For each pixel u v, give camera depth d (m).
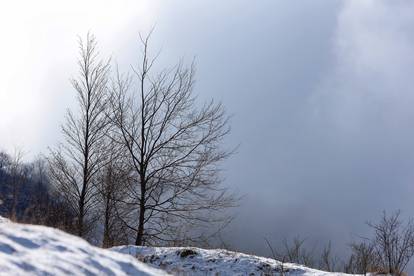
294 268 13.38
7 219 10.64
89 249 7.61
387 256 13.71
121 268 7.39
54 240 7.42
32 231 7.55
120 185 22.88
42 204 14.96
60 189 22.55
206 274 12.62
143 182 22.42
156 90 23.28
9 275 5.60
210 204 22.72
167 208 22.78
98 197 23.36
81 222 19.36
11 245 6.57
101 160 23.47
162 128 23.02
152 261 13.90
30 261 6.27
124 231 22.66
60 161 23.17
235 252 14.58
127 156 23.41
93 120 23.59
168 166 23.12
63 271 6.33
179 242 22.47
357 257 14.29
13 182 15.33
